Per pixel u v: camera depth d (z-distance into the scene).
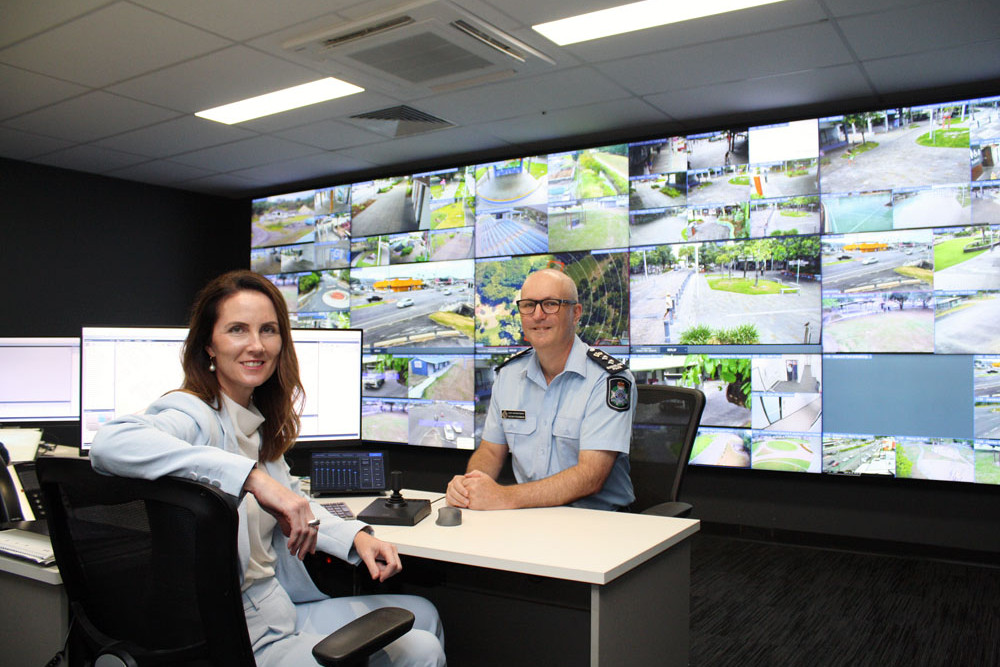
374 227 5.51
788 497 4.15
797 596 3.30
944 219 3.74
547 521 1.72
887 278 3.86
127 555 1.10
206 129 4.63
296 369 1.54
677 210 4.38
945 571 3.64
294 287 5.89
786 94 3.97
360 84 3.82
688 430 2.23
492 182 4.98
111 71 3.69
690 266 4.34
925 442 3.77
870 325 3.89
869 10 2.98
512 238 4.90
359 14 3.07
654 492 2.23
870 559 3.85
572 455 2.09
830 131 4.01
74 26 3.17
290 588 1.51
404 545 1.52
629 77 3.73
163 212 6.21
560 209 4.72
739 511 4.28
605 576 1.31
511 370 2.24
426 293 5.24
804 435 4.03
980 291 3.66
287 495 1.20
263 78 3.78
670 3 2.96
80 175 5.72
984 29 3.15
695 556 3.92
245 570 1.34
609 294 4.56
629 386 2.03
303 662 1.27
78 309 5.71
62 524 1.18
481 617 2.03
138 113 4.34
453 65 3.56
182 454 1.14
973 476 3.66
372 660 1.28
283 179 5.95
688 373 4.33
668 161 4.41
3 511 1.76
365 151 5.11
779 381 4.09
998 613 3.08
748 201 4.19
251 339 1.39
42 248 5.52
